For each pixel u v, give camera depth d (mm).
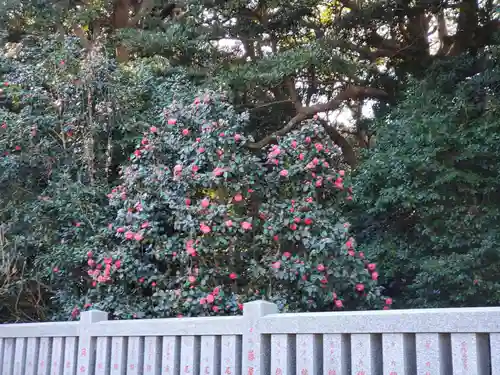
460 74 10039
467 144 8375
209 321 3510
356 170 9969
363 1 11234
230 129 5305
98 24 11273
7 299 6926
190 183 5242
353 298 5297
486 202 8242
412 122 8750
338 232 5168
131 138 7613
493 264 7609
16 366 4441
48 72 7559
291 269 4984
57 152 7270
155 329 3729
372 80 12375
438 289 7973
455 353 2582
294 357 3168
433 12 11648
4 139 6969
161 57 9812
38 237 6680
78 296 6113
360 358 2875
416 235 8656
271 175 5457
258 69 10703
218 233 5102
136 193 5652
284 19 12000
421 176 8344
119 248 5484
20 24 10578
